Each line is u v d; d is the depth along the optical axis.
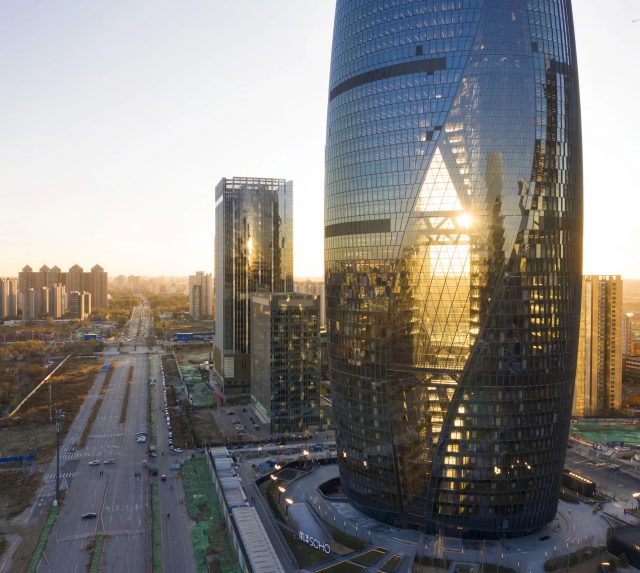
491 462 177.00
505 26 176.50
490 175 174.00
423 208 179.75
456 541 177.62
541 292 176.12
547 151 176.50
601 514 196.38
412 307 181.62
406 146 183.12
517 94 174.75
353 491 199.88
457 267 176.00
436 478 180.38
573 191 181.25
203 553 163.75
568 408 184.62
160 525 182.88
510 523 178.88
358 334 194.62
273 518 190.25
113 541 171.88
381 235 187.62
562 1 182.38
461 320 176.00
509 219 173.75
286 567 158.50
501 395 175.62
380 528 186.12
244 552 151.00
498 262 173.62
